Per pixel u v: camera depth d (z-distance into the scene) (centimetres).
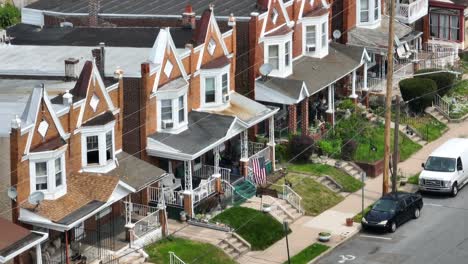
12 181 7331
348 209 8831
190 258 7794
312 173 9231
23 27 10606
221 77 9031
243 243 8112
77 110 7825
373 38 11025
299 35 10144
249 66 9506
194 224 8269
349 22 10962
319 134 9762
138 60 8900
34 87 7831
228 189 8600
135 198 8306
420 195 8825
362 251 8144
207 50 8975
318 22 10225
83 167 7925
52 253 7531
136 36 9694
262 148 9275
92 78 7938
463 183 9269
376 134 10019
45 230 7481
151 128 8469
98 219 7988
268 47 9644
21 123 7369
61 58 9081
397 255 8069
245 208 8525
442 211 8825
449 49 11900
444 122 10600
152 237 7981
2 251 6962
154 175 8131
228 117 8769
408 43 11531
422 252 8112
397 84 10925
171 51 8575
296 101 9456
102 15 10312
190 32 9644
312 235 8356
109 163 8044
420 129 10306
